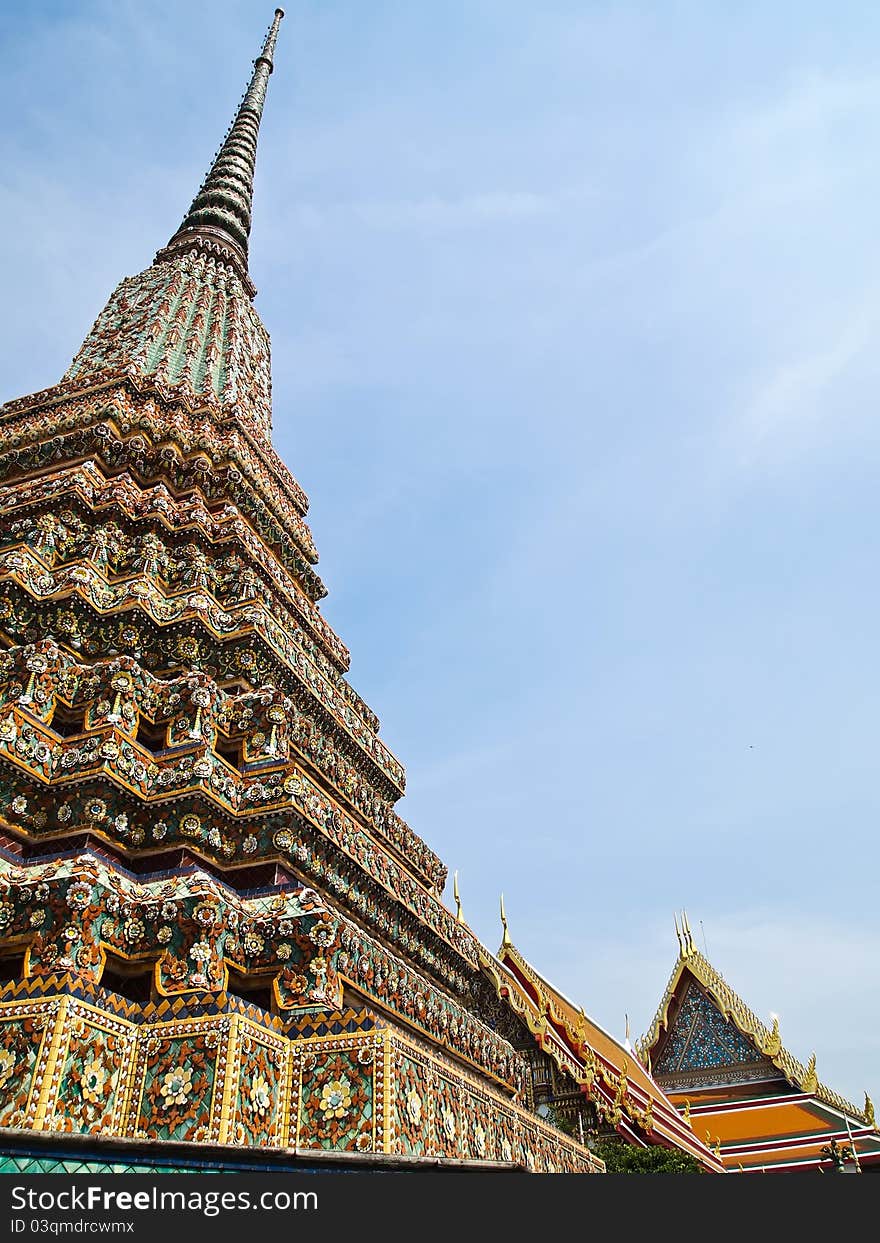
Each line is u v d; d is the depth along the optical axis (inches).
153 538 671.1
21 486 726.5
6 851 435.8
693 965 1636.3
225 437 870.4
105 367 943.0
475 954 791.7
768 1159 1294.3
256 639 618.2
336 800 645.9
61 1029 346.9
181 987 393.4
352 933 487.8
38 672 500.1
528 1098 762.8
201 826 482.3
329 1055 394.6
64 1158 180.5
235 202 1579.7
